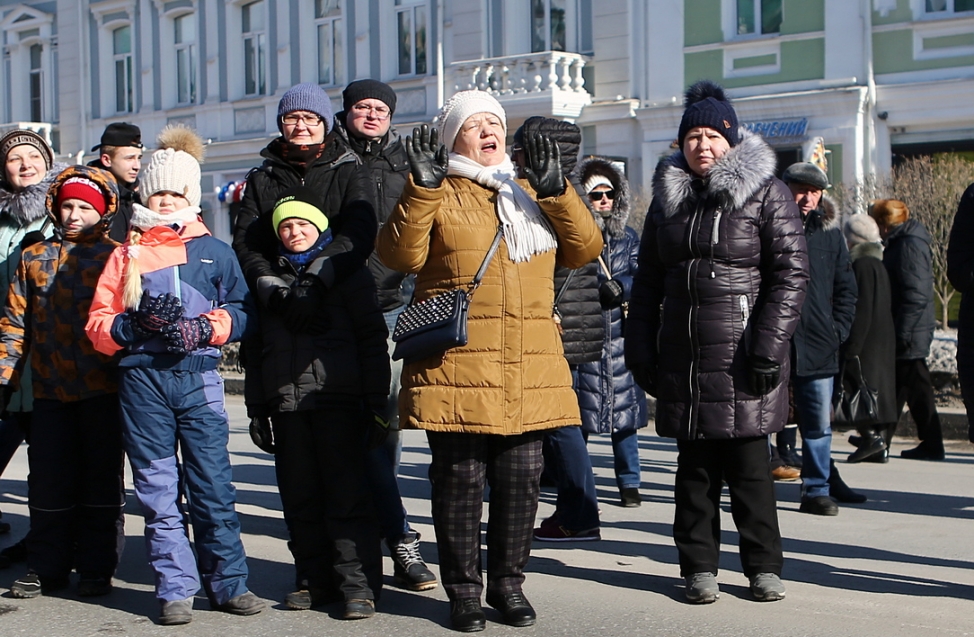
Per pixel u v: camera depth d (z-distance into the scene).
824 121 20.77
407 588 6.14
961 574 6.40
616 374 8.18
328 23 27.34
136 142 7.50
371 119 6.70
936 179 17.53
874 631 5.34
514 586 5.48
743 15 21.78
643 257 5.95
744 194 5.55
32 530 6.11
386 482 6.16
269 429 5.76
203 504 5.62
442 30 25.08
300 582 5.80
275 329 5.62
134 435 5.54
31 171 7.04
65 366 5.92
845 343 9.16
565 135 6.83
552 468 7.23
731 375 5.60
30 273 5.99
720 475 5.88
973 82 19.62
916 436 12.16
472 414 5.16
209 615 5.70
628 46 22.81
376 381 5.61
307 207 5.63
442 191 5.10
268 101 28.11
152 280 5.52
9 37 32.69
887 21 20.48
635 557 6.80
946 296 17.75
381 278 6.55
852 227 9.52
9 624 5.62
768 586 5.78
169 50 29.95
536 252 5.29
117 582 6.41
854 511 8.20
